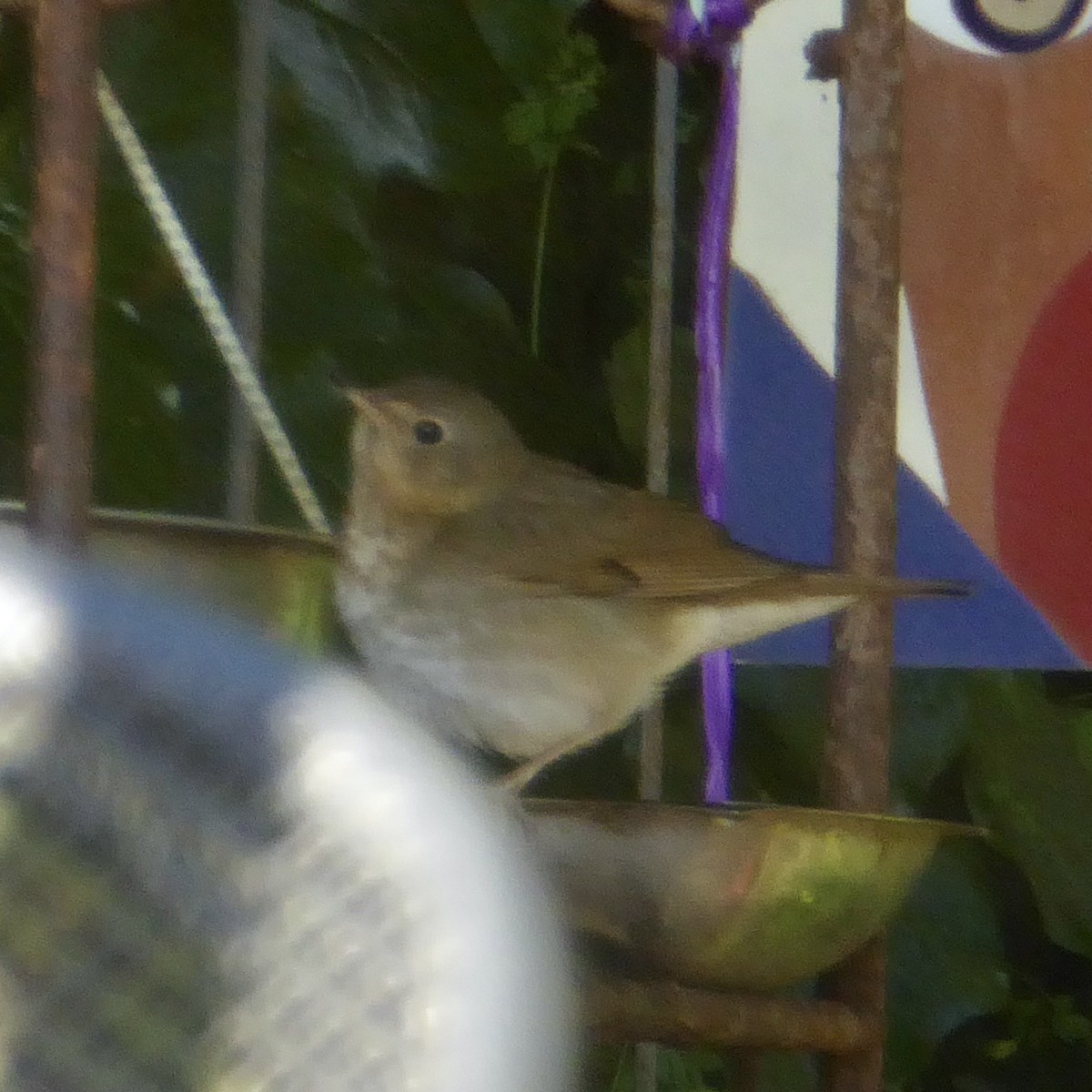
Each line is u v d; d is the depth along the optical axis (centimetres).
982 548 618
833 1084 608
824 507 616
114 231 628
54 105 600
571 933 600
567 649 618
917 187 619
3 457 625
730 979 602
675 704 634
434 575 618
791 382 616
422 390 620
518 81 630
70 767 499
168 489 625
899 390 618
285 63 630
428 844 495
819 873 601
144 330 627
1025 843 630
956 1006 632
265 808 498
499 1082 475
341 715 505
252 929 493
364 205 630
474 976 483
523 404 635
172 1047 490
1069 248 618
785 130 616
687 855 600
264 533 601
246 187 615
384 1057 481
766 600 611
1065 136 619
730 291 616
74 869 496
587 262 638
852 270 611
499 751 620
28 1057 491
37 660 503
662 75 620
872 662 611
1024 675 631
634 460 637
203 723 501
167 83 629
